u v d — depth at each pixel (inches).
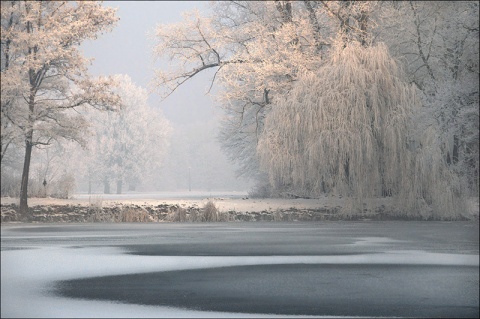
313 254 1053.8
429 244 1195.3
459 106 1612.9
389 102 1744.6
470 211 1750.7
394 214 1802.4
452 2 1788.9
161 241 1267.2
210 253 1070.4
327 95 1745.8
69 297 685.3
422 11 2006.6
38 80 1966.0
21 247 1156.5
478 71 1679.4
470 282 773.3
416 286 748.0
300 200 2156.7
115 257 1015.6
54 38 1845.5
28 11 1898.4
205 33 2340.1
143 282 778.2
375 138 1742.1
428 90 1836.9
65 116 2001.7
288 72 2018.9
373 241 1255.5
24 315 600.1
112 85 1993.1
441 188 1718.8
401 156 1728.6
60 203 2030.0
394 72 1768.0
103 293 708.7
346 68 1756.9
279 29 2107.5
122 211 1899.6
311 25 2054.6
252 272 857.5
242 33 2365.9
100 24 1941.4
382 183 1766.7
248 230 1530.5
